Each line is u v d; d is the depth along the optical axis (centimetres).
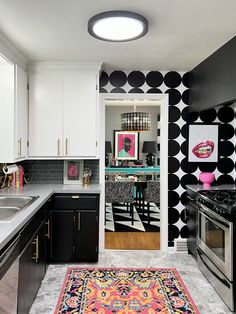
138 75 355
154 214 569
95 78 329
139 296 258
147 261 335
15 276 182
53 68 325
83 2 180
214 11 194
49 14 197
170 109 359
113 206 634
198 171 364
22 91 304
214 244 268
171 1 179
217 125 362
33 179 365
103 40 230
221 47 262
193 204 333
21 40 249
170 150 361
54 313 230
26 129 322
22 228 199
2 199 277
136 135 767
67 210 319
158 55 291
